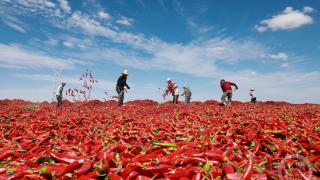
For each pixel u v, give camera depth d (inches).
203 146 270.2
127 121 497.4
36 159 253.3
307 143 295.1
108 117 555.2
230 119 441.1
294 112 587.8
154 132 385.4
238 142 303.4
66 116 606.9
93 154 279.4
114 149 280.8
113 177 211.5
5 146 331.3
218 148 275.9
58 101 1010.1
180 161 228.2
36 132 412.5
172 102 1285.7
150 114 627.5
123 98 966.4
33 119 574.9
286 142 292.4
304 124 392.8
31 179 211.3
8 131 435.5
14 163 258.8
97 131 401.7
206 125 410.0
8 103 1317.7
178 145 296.2
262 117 460.8
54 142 340.2
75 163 222.8
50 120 547.8
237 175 198.4
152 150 277.9
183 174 203.2
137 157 247.1
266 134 315.9
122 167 226.7
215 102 1246.9
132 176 210.5
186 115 558.9
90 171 222.5
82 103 1155.3
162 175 211.9
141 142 319.9
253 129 354.0
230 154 241.4
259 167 216.2
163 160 231.6
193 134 354.3
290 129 341.7
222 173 207.2
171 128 397.4
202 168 214.5
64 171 215.6
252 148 283.6
